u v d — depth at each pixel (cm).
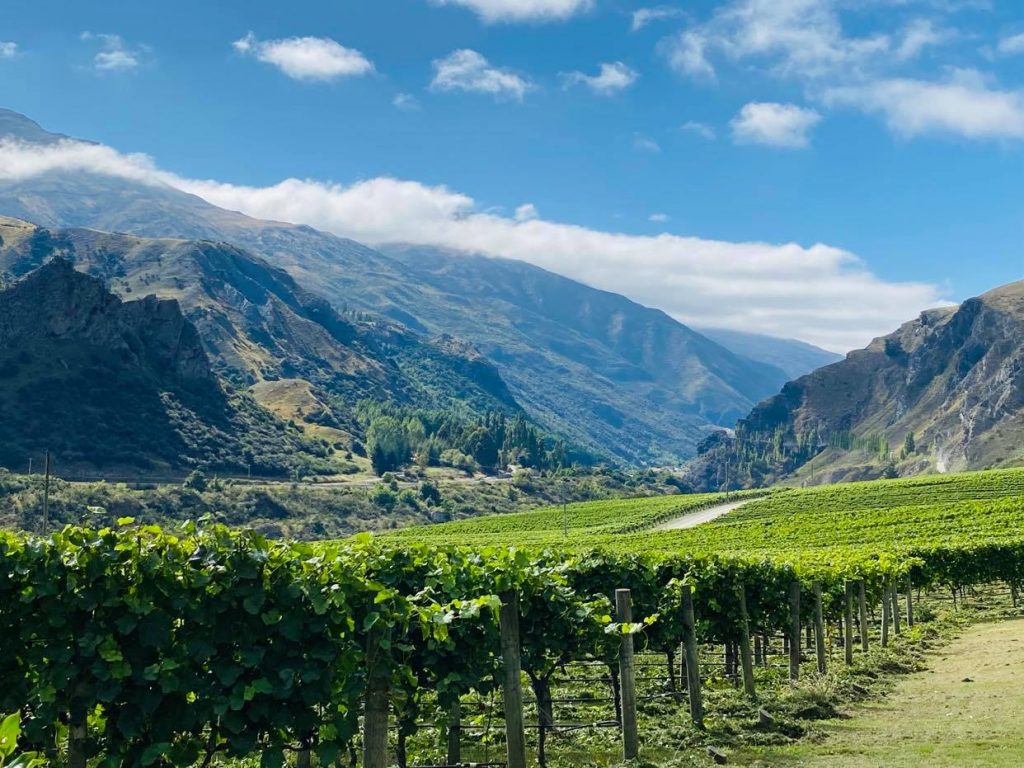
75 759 915
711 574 1958
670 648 1917
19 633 908
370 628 999
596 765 1405
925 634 3259
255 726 973
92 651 891
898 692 1998
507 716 1159
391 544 1379
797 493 14450
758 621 2195
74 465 15425
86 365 18025
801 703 1797
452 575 1237
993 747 1334
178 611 931
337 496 17450
